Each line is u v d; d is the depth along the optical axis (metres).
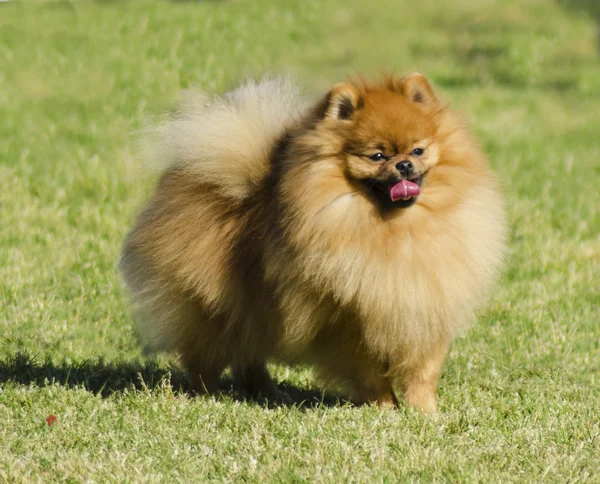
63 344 13.91
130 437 9.41
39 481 7.98
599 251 19.11
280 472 8.36
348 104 9.99
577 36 43.34
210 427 9.81
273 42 36.78
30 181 22.70
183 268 10.89
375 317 9.91
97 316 15.39
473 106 33.34
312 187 9.70
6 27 37.44
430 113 10.07
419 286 9.86
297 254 9.82
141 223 11.55
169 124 11.51
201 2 41.94
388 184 9.59
